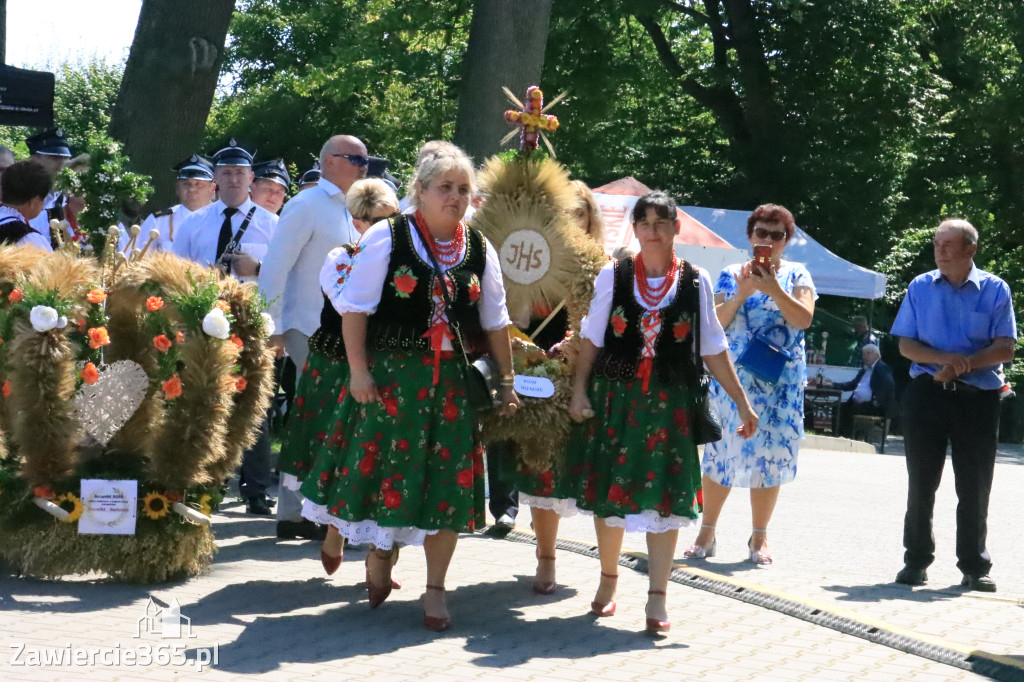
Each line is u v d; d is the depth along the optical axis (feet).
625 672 14.75
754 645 16.39
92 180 24.93
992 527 30.25
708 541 23.57
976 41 98.68
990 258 108.17
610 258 18.93
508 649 15.74
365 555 21.79
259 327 19.70
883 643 16.69
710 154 97.71
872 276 70.90
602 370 17.16
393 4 77.05
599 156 88.48
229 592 18.33
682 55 98.37
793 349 22.74
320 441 18.48
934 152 99.81
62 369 17.83
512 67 42.42
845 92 87.15
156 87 35.68
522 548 23.09
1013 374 90.02
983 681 14.93
